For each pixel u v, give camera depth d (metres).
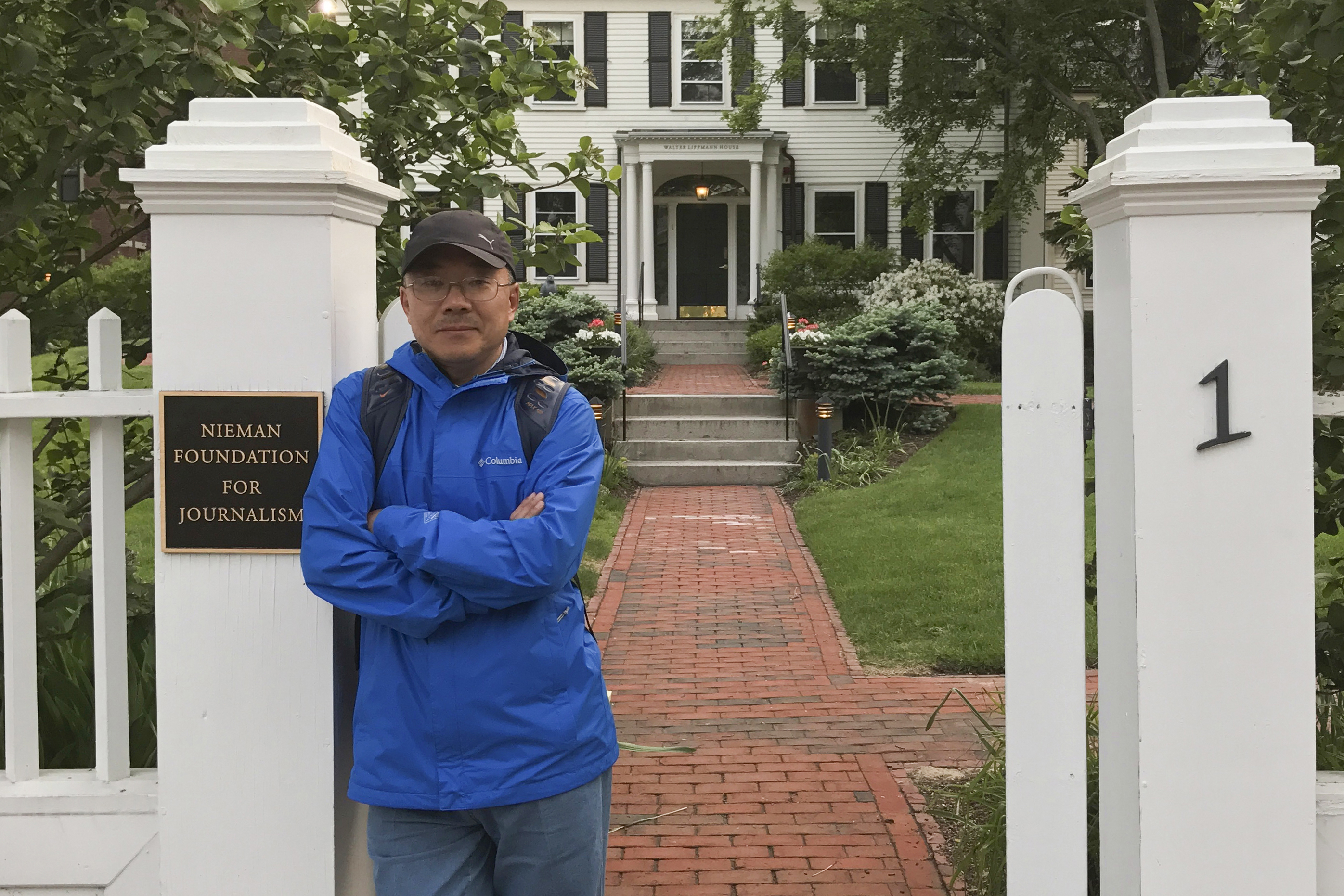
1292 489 2.12
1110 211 2.19
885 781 4.15
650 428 12.43
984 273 22.61
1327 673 3.12
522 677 2.06
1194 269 2.10
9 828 2.44
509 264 2.19
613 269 22.45
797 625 6.57
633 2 22.19
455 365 2.18
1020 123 17.86
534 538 2.00
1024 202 18.11
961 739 4.62
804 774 4.26
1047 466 2.21
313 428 2.29
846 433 12.27
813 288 19.64
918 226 18.09
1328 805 2.23
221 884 2.38
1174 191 2.07
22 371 2.39
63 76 3.24
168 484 2.31
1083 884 2.26
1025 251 22.53
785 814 3.88
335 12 3.65
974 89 16.88
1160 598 2.14
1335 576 3.34
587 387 11.88
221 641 2.35
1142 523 2.14
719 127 22.41
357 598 2.03
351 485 2.08
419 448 2.12
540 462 2.11
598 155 4.09
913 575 7.19
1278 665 2.14
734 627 6.57
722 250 23.23
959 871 3.22
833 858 3.54
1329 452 2.86
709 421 12.41
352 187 2.31
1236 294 2.10
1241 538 2.13
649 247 21.70
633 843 3.67
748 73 22.38
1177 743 2.16
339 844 2.41
